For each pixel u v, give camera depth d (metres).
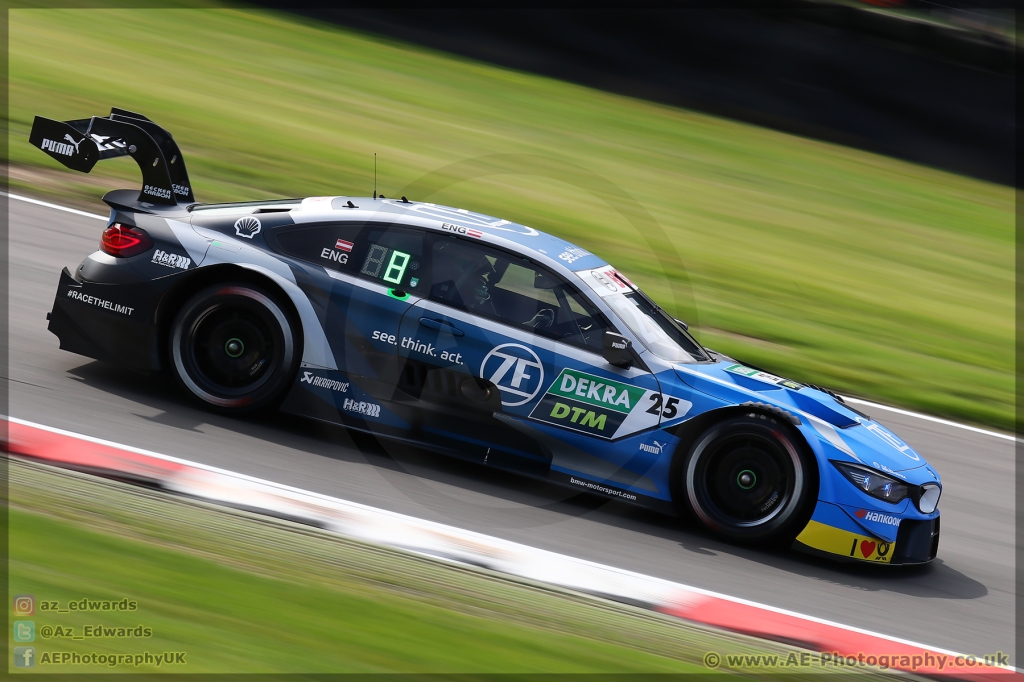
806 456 17.55
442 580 14.41
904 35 60.25
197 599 12.46
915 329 35.97
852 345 32.59
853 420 18.62
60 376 18.81
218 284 18.28
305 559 14.13
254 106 46.91
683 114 60.34
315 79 53.25
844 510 17.41
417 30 63.12
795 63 60.81
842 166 57.50
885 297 39.19
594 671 12.62
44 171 33.03
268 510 15.41
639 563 16.41
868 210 51.00
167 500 15.05
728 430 17.67
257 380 18.34
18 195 30.17
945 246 48.25
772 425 17.55
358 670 11.60
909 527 17.80
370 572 14.18
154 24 57.41
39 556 12.71
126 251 18.61
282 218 18.86
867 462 17.56
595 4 61.47
